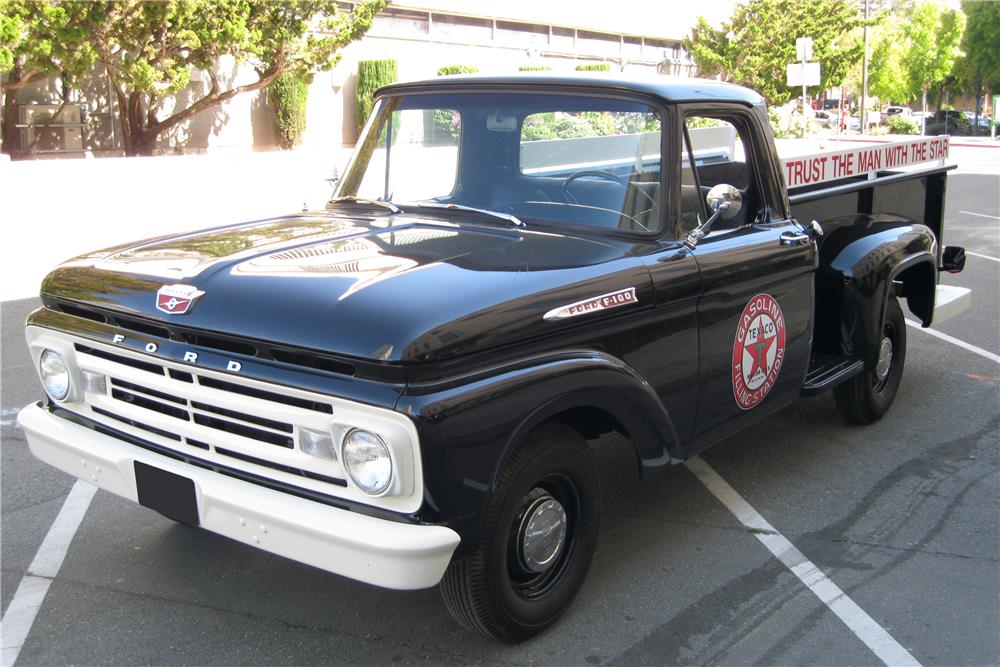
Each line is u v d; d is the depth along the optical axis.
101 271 3.46
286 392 2.85
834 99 80.25
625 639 3.43
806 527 4.40
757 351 4.19
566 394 3.10
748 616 3.61
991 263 12.05
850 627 3.55
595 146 3.85
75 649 3.31
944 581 3.91
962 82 67.44
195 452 3.12
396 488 2.72
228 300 3.02
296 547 2.84
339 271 3.15
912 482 4.93
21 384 6.42
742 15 31.72
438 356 2.74
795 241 4.38
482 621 3.15
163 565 3.92
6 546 4.08
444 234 3.70
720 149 4.11
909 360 7.36
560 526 3.36
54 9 13.05
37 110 17.30
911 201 6.28
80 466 3.41
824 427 5.76
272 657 3.28
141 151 17.70
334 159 16.06
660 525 4.40
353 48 22.36
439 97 4.26
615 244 3.66
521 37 26.77
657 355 3.61
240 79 20.33
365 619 3.54
